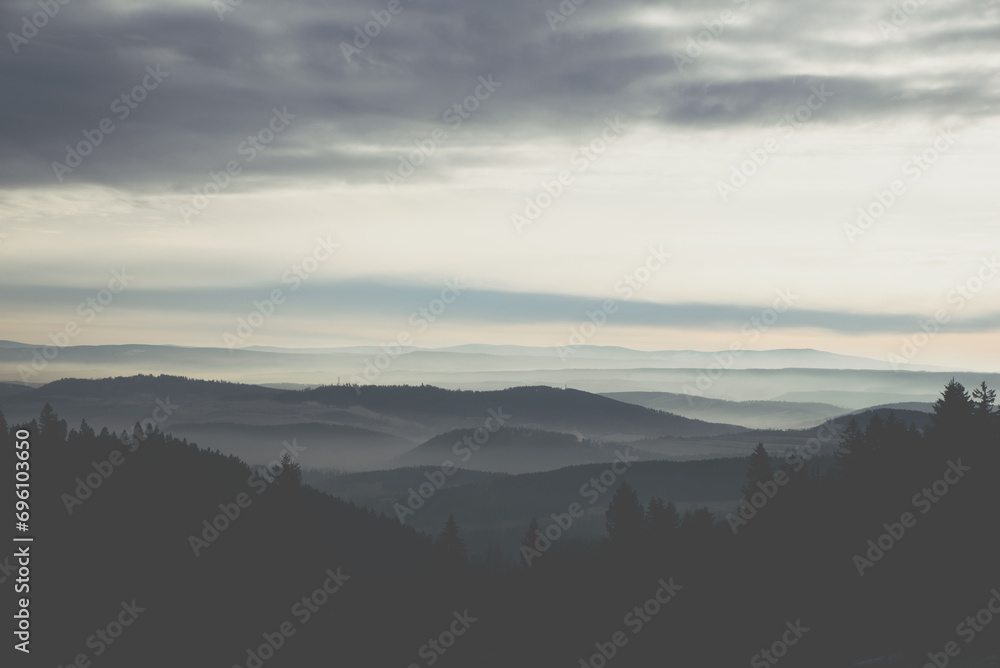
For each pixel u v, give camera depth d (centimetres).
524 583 9231
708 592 7250
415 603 9694
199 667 8688
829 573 6600
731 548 7419
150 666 8719
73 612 9319
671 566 7788
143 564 10300
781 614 6706
